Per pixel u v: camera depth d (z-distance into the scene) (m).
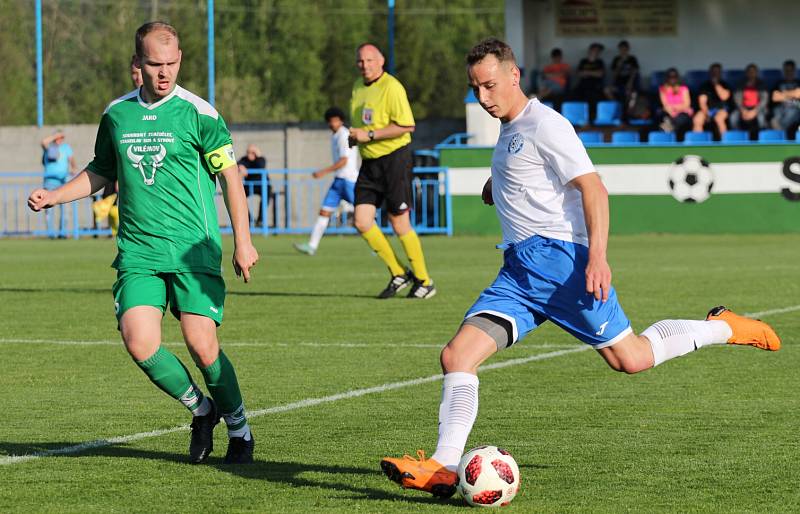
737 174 60.66
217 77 140.25
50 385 19.33
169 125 13.07
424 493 12.21
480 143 72.19
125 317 13.03
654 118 69.44
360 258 48.22
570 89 71.50
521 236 12.55
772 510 11.47
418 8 162.38
